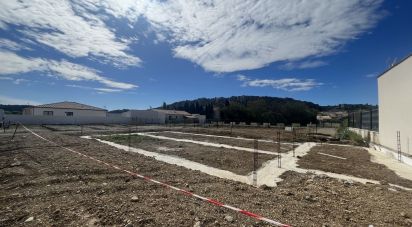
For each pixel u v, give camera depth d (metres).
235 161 10.73
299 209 4.77
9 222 3.87
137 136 20.69
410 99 11.80
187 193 5.36
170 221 3.94
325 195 5.90
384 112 15.03
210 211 4.38
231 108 60.66
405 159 11.31
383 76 15.13
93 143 14.67
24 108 47.19
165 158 11.39
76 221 3.90
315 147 16.50
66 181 6.23
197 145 15.81
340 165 10.55
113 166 7.94
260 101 72.50
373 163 11.13
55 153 10.21
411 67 11.68
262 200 5.18
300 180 7.77
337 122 45.47
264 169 9.52
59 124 38.56
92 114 48.25
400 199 5.77
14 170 7.13
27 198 4.93
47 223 3.83
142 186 5.83
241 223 3.96
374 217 4.56
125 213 4.17
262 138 20.80
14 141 14.05
